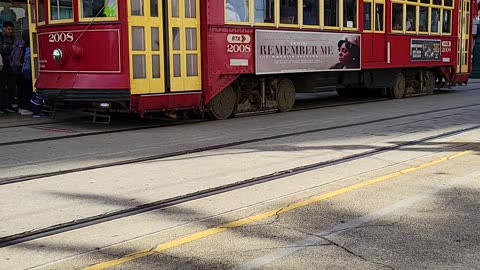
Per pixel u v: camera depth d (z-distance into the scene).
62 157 8.62
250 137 10.56
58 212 5.87
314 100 18.53
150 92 11.48
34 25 12.77
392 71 18.56
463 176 7.39
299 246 4.91
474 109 15.27
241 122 12.74
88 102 11.36
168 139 10.30
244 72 13.26
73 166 8.00
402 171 7.70
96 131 11.20
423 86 20.25
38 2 12.02
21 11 15.22
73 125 12.04
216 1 12.51
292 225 5.46
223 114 13.29
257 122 12.73
